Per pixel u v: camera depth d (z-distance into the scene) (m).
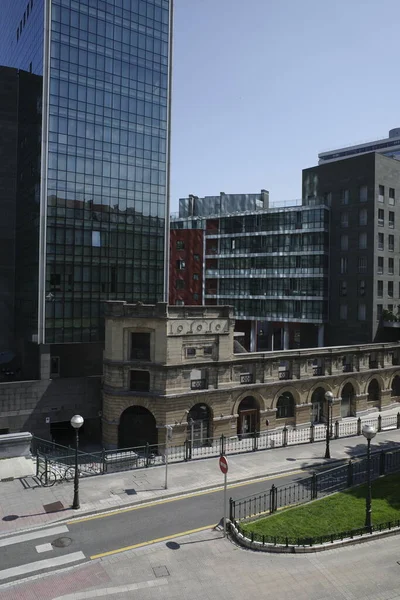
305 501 27.02
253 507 26.44
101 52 49.81
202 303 80.69
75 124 48.09
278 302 71.81
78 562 20.83
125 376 39.31
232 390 41.44
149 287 53.53
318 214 66.88
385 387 54.69
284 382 44.75
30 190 48.66
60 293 47.19
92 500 27.45
